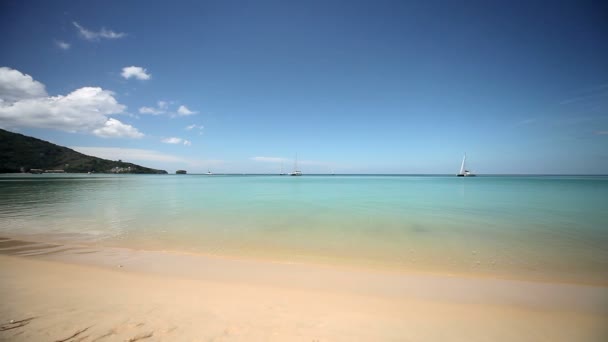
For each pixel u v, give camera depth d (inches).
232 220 536.7
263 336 137.3
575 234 418.9
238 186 2016.5
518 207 739.4
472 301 193.8
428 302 190.7
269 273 248.5
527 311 179.6
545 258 303.4
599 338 147.7
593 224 496.1
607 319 169.5
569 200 925.8
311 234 418.3
